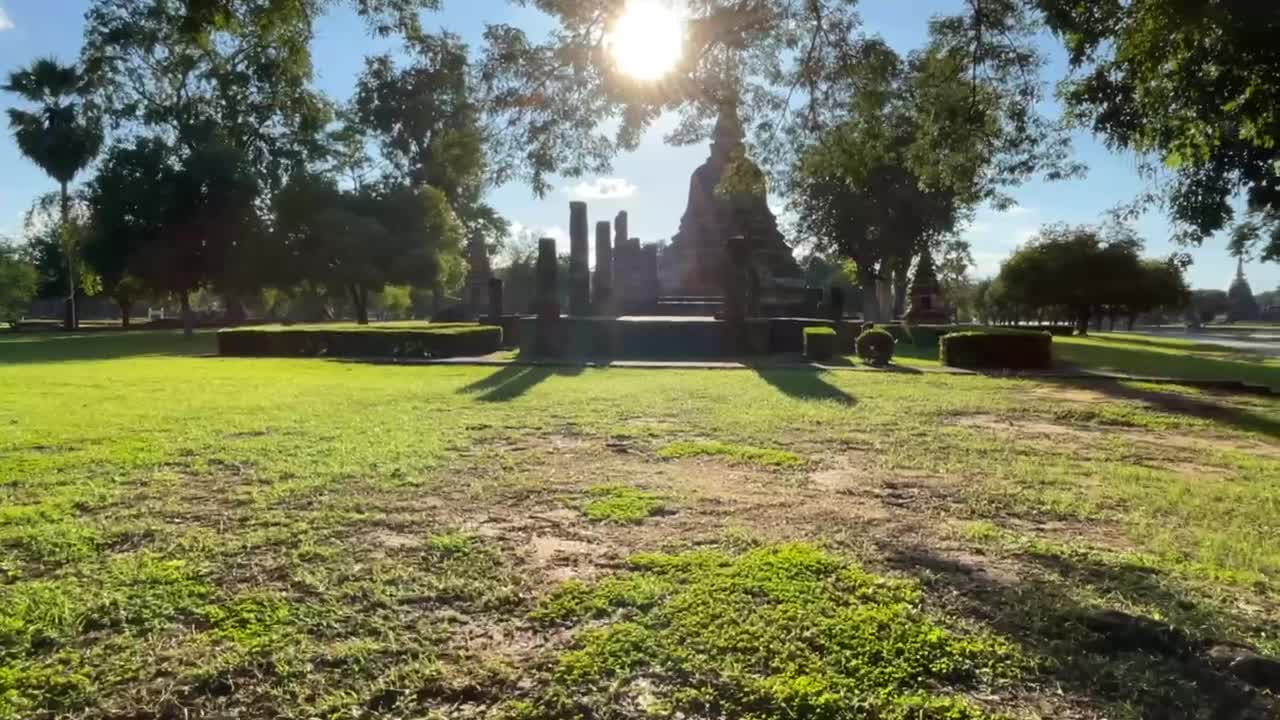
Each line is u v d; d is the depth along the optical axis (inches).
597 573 173.2
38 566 178.7
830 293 1347.2
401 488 255.3
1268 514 237.8
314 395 534.0
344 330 1015.0
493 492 249.8
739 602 153.8
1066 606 155.3
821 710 114.7
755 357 1005.8
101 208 1503.4
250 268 1568.7
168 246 1520.7
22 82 1611.7
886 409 479.2
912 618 147.7
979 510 236.8
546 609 151.9
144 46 1298.0
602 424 405.1
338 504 233.6
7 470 277.6
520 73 402.0
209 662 130.3
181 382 629.9
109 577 169.6
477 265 2218.3
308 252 1631.4
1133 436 401.4
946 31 378.3
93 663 130.8
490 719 113.8
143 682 124.8
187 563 179.2
